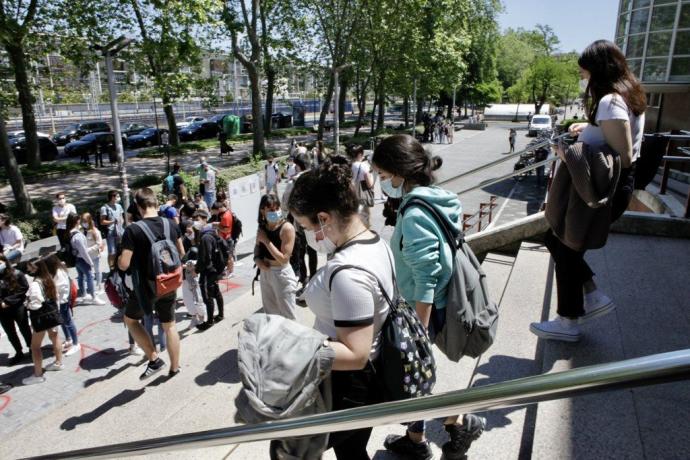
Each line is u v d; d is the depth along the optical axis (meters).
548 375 0.99
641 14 17.92
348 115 76.31
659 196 7.31
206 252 7.30
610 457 2.15
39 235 14.43
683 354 0.82
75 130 37.53
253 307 6.02
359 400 1.67
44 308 7.67
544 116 50.44
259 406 1.43
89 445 3.69
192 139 43.00
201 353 4.89
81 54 21.48
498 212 20.62
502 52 89.56
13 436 4.01
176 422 3.64
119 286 6.12
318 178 1.67
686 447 2.17
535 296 4.01
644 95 2.67
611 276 4.06
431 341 2.28
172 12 18.11
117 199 12.78
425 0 29.55
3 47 19.95
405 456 2.51
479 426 2.29
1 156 15.72
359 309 1.54
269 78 41.00
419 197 2.12
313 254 7.14
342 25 30.06
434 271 2.07
